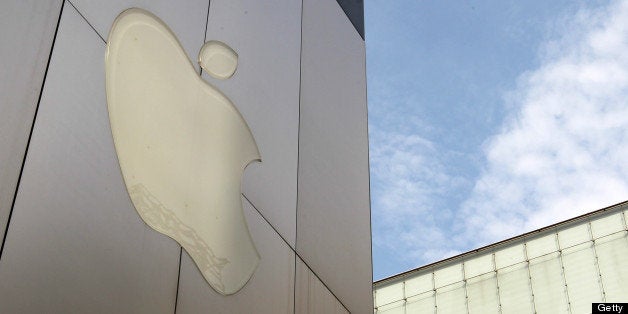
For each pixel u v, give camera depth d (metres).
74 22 8.10
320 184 13.04
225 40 11.23
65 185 7.44
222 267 9.62
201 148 9.87
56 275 7.06
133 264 8.06
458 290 39.53
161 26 9.65
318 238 12.43
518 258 38.28
